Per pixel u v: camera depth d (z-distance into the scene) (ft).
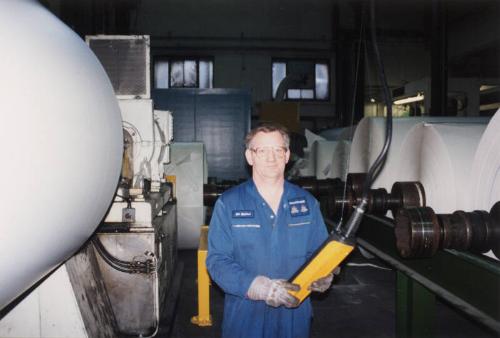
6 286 3.84
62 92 4.17
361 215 4.41
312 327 9.80
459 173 7.11
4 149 3.37
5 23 3.73
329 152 17.52
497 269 4.93
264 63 35.58
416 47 36.40
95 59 5.80
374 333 9.52
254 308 5.05
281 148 4.92
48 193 3.90
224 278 4.62
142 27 34.55
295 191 5.24
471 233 5.90
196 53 35.01
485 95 31.48
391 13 34.65
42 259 4.27
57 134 3.97
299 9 35.24
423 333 7.73
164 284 9.42
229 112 22.80
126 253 7.72
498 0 28.96
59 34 4.70
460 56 33.47
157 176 9.36
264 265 5.00
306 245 5.15
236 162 22.76
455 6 30.83
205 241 9.99
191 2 34.24
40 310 5.90
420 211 6.12
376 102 36.11
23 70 3.65
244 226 4.96
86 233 5.71
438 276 6.25
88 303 6.46
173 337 9.27
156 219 8.85
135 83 8.79
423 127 8.28
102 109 5.29
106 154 5.36
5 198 3.39
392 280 13.10
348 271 14.01
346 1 34.14
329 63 36.14
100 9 22.30
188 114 22.74
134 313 7.80
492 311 5.01
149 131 8.75
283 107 25.31
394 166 9.93
